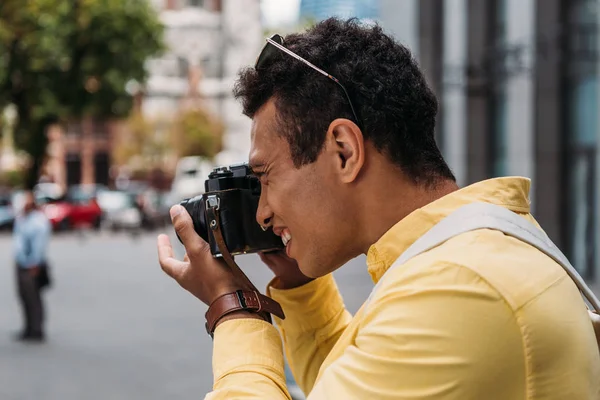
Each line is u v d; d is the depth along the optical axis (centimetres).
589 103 1194
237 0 5516
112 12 3050
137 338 1010
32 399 714
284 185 124
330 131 119
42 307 1011
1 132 3403
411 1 1814
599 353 115
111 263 2023
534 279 108
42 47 2983
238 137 5412
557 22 1243
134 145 5019
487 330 104
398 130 119
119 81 3084
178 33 5497
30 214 1013
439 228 115
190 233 136
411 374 104
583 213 1218
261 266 868
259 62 126
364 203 122
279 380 121
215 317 131
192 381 777
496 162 1527
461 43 1622
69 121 3394
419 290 107
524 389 104
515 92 1370
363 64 120
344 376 108
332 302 157
